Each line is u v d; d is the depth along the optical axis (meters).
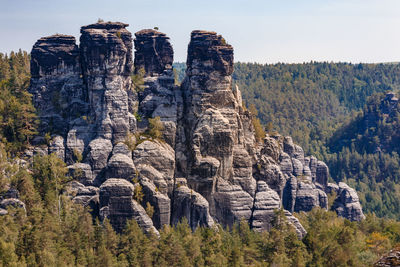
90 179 190.25
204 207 190.88
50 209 174.88
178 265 161.62
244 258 170.00
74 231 166.00
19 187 174.00
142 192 186.88
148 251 163.00
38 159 186.75
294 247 172.88
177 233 176.00
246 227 190.62
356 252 166.50
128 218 180.88
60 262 147.12
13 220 163.00
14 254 145.25
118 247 169.00
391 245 182.25
